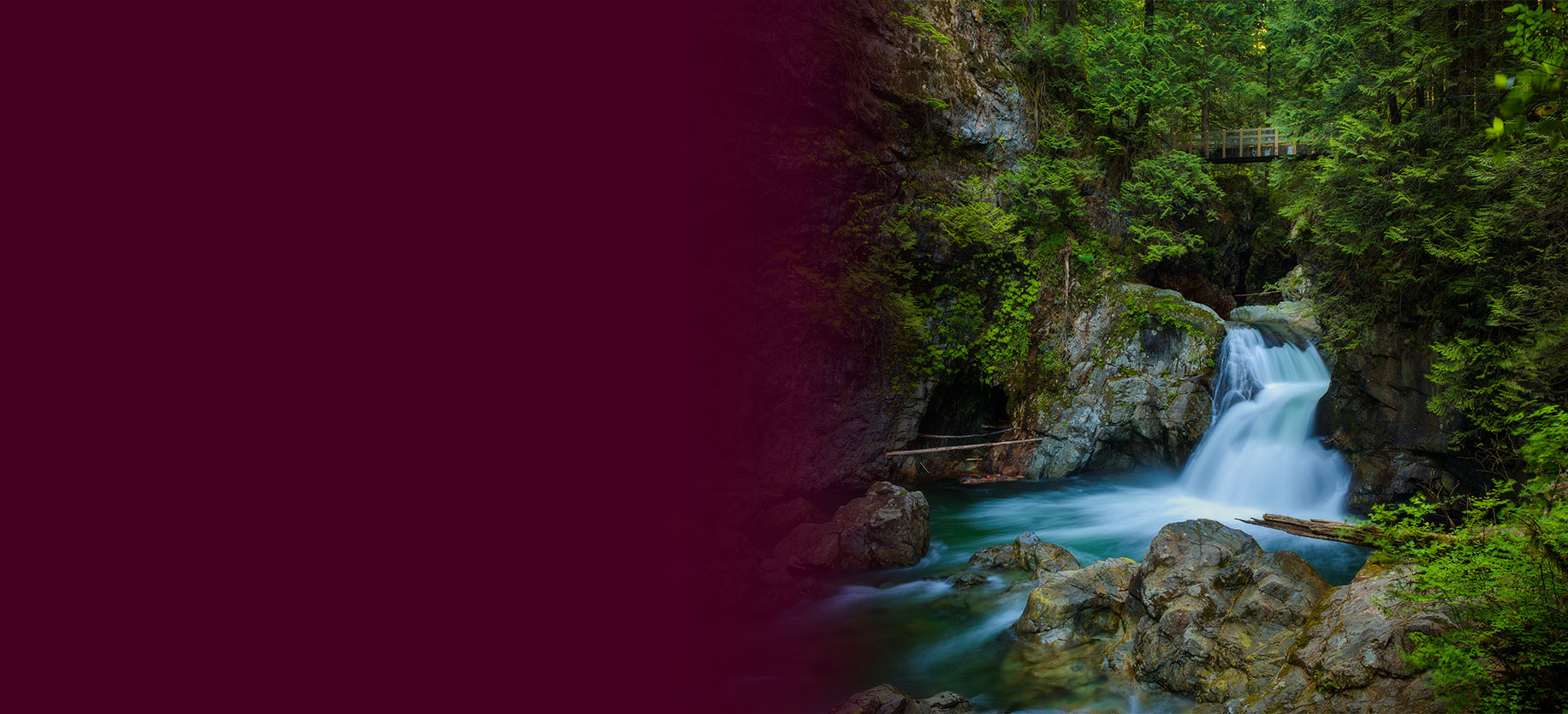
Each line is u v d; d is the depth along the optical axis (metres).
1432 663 5.13
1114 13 23.45
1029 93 22.05
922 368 19.95
